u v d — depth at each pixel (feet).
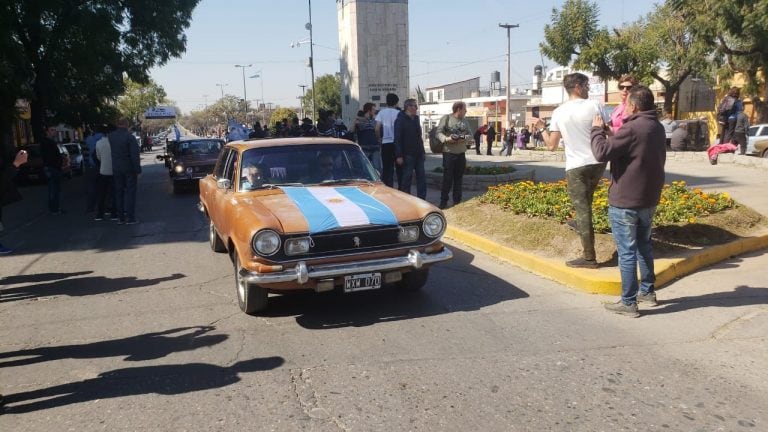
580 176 19.31
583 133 19.03
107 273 24.03
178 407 12.25
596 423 11.20
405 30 73.41
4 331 17.30
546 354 14.38
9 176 23.99
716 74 101.76
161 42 76.07
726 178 44.83
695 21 79.87
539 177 50.57
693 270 20.80
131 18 73.51
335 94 254.06
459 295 19.27
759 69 91.04
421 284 19.15
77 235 33.27
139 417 11.89
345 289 16.42
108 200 40.83
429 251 17.38
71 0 65.87
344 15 74.33
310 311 18.13
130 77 76.79
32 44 65.72
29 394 13.08
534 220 24.79
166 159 75.10
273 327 16.84
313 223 16.22
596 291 18.84
